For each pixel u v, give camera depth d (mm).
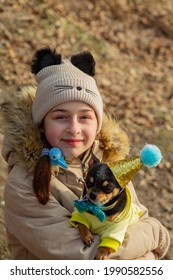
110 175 2721
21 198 2891
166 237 3201
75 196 2979
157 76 9555
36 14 9312
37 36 8922
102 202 2721
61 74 2932
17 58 8406
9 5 9203
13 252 3145
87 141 2930
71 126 2869
